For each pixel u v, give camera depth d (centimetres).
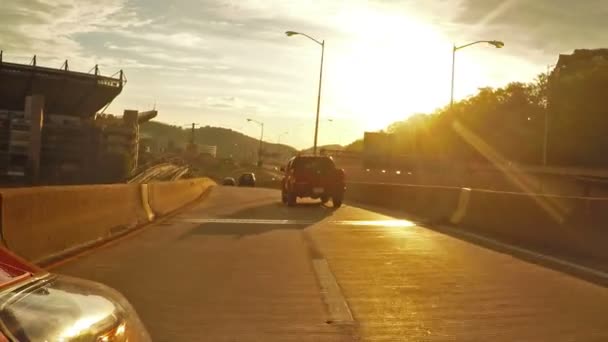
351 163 10206
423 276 1126
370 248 1481
